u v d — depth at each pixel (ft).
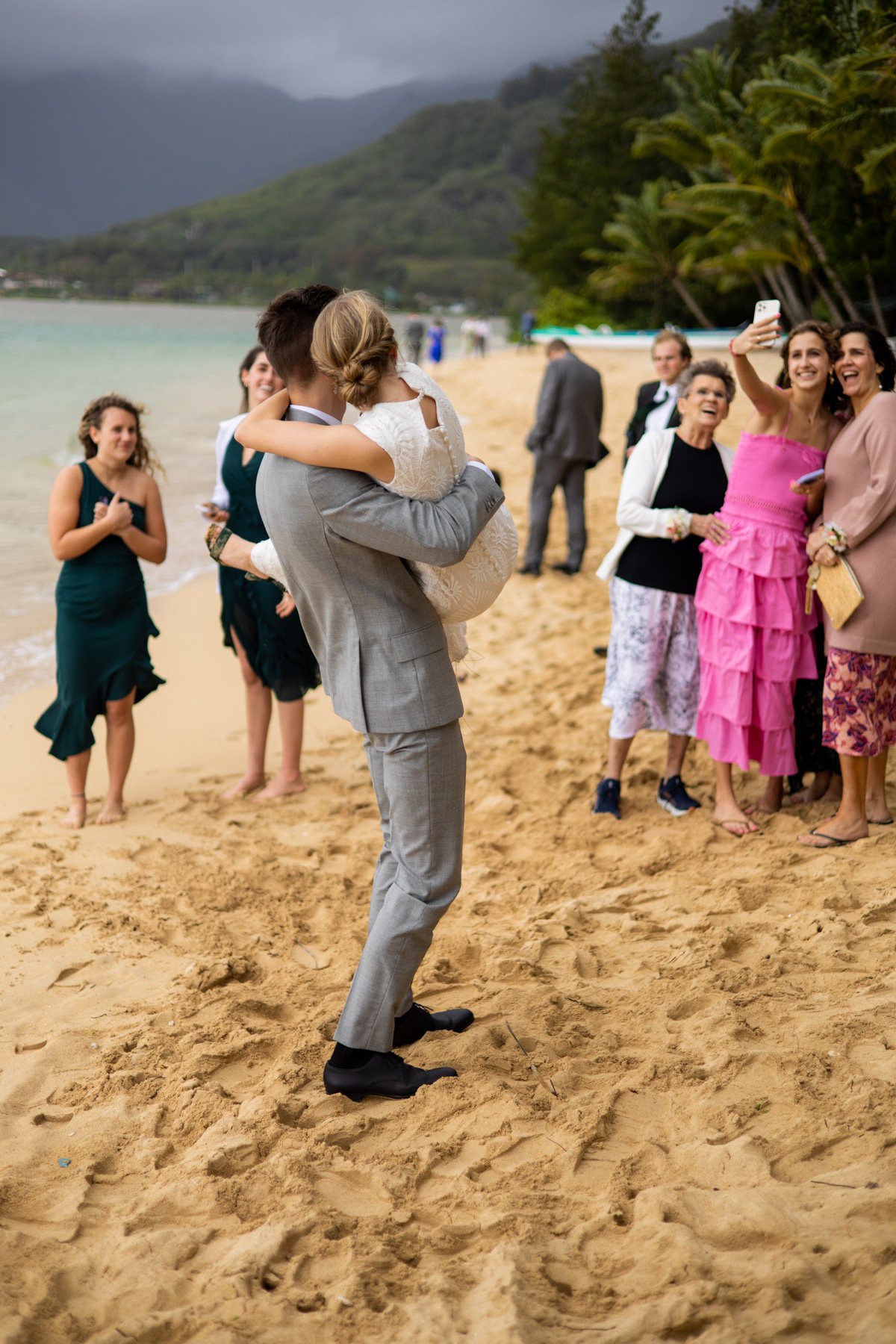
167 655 24.25
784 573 13.26
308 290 8.01
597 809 15.19
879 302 90.84
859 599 12.07
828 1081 8.31
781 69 83.92
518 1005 10.11
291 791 16.84
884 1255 6.28
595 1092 8.60
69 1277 6.86
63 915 12.76
